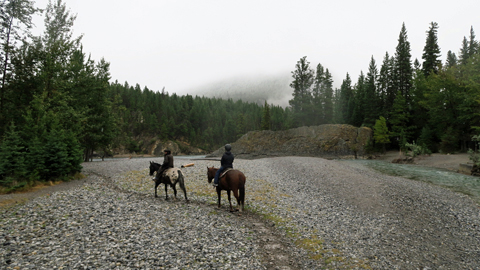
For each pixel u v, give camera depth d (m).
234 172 11.51
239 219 10.66
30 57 21.98
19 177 14.23
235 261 6.71
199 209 11.61
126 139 55.94
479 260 7.61
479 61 41.47
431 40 57.56
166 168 13.48
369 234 9.38
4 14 20.00
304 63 79.25
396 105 57.12
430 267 7.04
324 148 56.06
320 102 80.00
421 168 33.44
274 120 127.56
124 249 6.79
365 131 57.19
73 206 10.54
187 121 137.88
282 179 20.00
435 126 51.81
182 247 7.25
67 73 24.66
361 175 22.00
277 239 8.73
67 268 5.58
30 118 17.61
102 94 34.44
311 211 12.11
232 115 160.25
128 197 13.19
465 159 35.72
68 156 18.41
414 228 10.23
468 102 40.84
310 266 6.83
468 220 11.33
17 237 7.03
